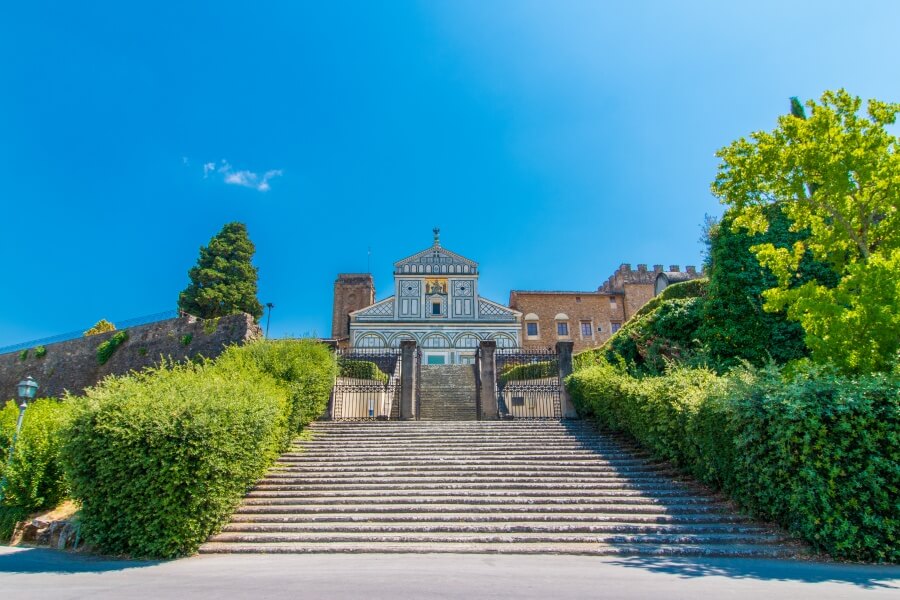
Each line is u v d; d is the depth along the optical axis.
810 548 8.35
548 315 51.69
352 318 45.94
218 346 26.66
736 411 9.20
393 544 8.97
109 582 6.95
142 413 9.12
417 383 20.77
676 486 11.20
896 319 10.01
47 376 31.67
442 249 47.78
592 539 9.03
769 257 13.20
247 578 7.02
